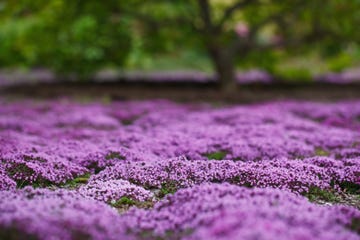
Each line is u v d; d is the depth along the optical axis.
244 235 4.84
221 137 12.51
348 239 5.29
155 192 8.58
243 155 10.65
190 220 6.18
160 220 6.52
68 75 28.48
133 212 6.85
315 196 8.31
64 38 24.59
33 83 27.89
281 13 23.56
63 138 12.55
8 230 5.35
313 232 5.31
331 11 23.36
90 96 21.88
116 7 23.36
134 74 36.06
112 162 10.01
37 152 10.38
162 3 24.53
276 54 27.56
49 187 8.67
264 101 20.27
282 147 11.26
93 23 23.94
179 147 11.28
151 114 16.70
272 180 8.24
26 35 24.09
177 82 27.55
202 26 24.69
